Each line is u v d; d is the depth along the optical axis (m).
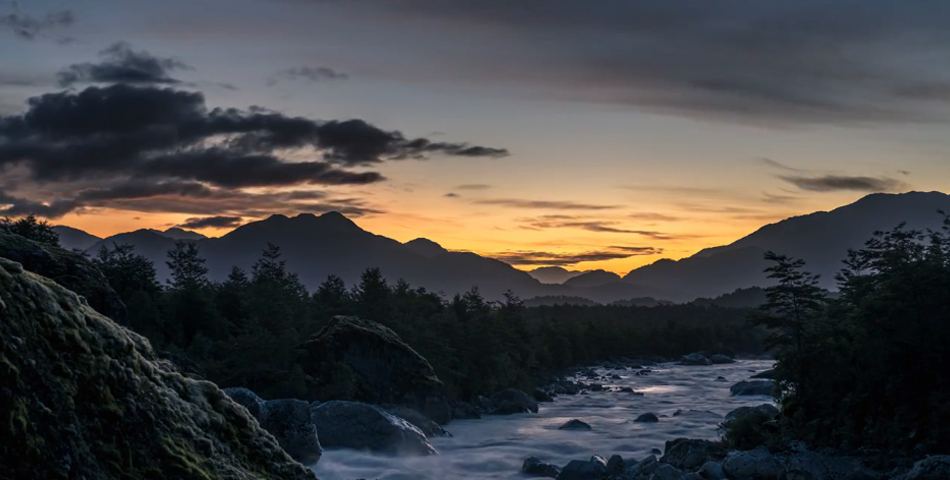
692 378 122.50
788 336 50.53
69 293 7.85
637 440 56.72
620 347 172.75
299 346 72.75
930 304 44.94
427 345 88.50
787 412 49.84
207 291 86.81
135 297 71.50
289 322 83.56
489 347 96.56
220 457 8.16
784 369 49.94
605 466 42.69
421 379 73.12
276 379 66.44
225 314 85.06
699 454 44.03
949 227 48.09
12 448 6.43
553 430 63.94
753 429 49.16
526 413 79.88
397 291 117.44
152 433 7.59
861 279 50.62
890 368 45.47
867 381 46.03
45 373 6.93
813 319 51.44
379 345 73.12
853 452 43.19
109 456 7.10
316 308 100.44
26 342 6.90
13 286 7.11
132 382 7.72
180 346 72.38
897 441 42.19
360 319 77.75
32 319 7.08
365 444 48.59
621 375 131.75
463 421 73.88
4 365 6.58
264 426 42.84
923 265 46.06
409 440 49.38
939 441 40.53
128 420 7.46
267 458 8.76
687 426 63.62
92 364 7.37
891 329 45.75
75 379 7.15
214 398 8.81
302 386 65.81
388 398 71.19
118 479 7.04
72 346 7.29
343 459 46.31
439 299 122.12
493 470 46.06
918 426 42.44
